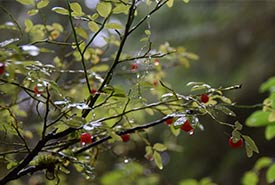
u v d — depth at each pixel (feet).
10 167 3.14
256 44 9.42
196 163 9.61
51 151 3.05
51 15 6.10
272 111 3.30
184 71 9.20
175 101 3.09
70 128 2.90
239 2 9.59
